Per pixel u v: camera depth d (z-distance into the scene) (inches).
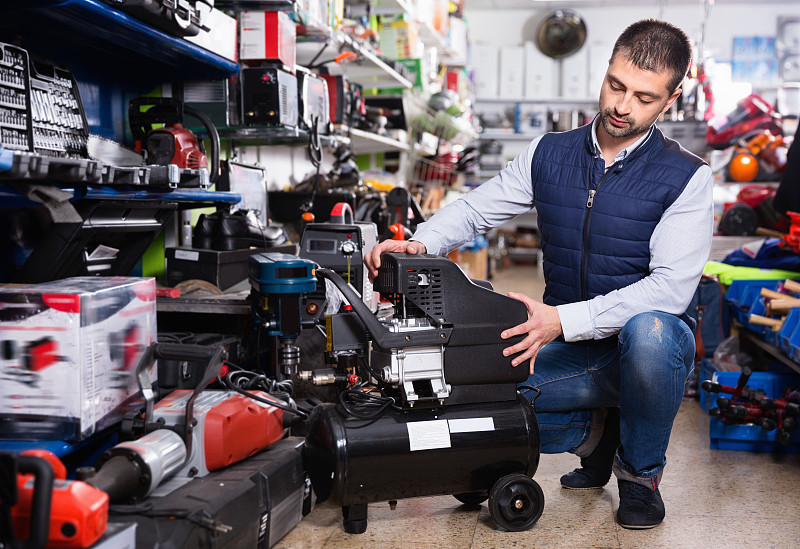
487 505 80.0
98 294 62.8
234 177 117.3
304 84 119.2
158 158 91.3
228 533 58.0
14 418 61.5
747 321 125.2
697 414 128.8
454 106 250.1
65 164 59.6
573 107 384.2
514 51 381.1
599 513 78.7
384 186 176.2
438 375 68.6
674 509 81.1
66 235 71.4
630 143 78.7
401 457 66.2
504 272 374.9
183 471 63.4
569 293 82.7
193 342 87.3
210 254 98.9
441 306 68.5
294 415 75.4
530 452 70.5
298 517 72.2
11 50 72.8
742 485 90.0
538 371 81.7
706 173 76.9
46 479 44.1
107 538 47.9
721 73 237.3
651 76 72.1
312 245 93.7
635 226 78.1
